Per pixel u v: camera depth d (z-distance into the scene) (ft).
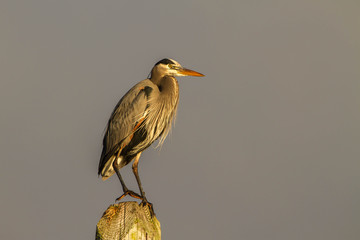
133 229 22.47
